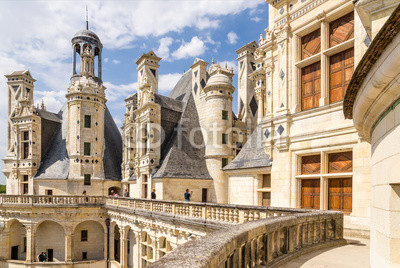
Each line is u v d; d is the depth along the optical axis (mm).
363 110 5070
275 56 16938
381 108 4461
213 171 31547
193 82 39250
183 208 17844
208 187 31453
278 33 14945
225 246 3605
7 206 32656
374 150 5195
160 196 28547
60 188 38781
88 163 40094
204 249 3236
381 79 3842
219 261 3268
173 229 18547
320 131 12555
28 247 31938
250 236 4953
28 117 40625
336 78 12500
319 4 12867
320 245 8062
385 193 4355
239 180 20672
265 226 5727
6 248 33625
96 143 41000
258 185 18781
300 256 7074
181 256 2898
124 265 27891
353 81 4879
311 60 13469
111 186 42000
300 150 13633
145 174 33375
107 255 32438
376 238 4891
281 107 14617
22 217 32500
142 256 24281
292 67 14266
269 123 16875
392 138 4094
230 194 21594
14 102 43969
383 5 6645
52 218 32094
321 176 12555
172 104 36656
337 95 12414
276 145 14758
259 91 27719
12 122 42312
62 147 42406
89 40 50469
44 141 43344
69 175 38875
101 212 33000
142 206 23766
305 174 13672
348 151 11789
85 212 32531
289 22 14445
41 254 34188
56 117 46594
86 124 40562
